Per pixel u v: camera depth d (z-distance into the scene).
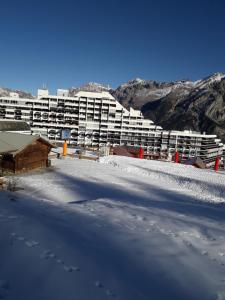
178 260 8.93
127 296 6.56
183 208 19.50
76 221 12.55
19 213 12.12
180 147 145.25
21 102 134.50
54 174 32.06
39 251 8.01
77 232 10.59
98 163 43.31
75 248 8.72
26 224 10.26
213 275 8.15
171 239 10.96
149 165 43.72
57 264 7.42
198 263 8.90
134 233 11.30
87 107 139.75
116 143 139.62
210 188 31.75
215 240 11.67
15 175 29.38
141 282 7.32
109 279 7.18
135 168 40.22
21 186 24.97
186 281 7.61
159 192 28.44
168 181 34.91
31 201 17.53
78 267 7.48
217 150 161.25
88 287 6.61
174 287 7.24
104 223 12.62
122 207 17.30
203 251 10.11
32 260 7.40
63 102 138.25
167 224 13.58
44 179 29.00
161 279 7.59
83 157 47.31
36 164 33.69
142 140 141.38
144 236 10.98
